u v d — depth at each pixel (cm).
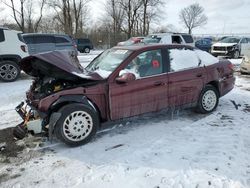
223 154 422
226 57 2014
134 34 4625
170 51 552
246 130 517
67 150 448
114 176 372
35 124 441
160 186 347
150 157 419
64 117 442
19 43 1057
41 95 465
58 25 4447
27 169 394
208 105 609
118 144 465
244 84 958
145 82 505
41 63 448
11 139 493
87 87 466
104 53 591
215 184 347
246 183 348
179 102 557
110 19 4650
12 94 832
